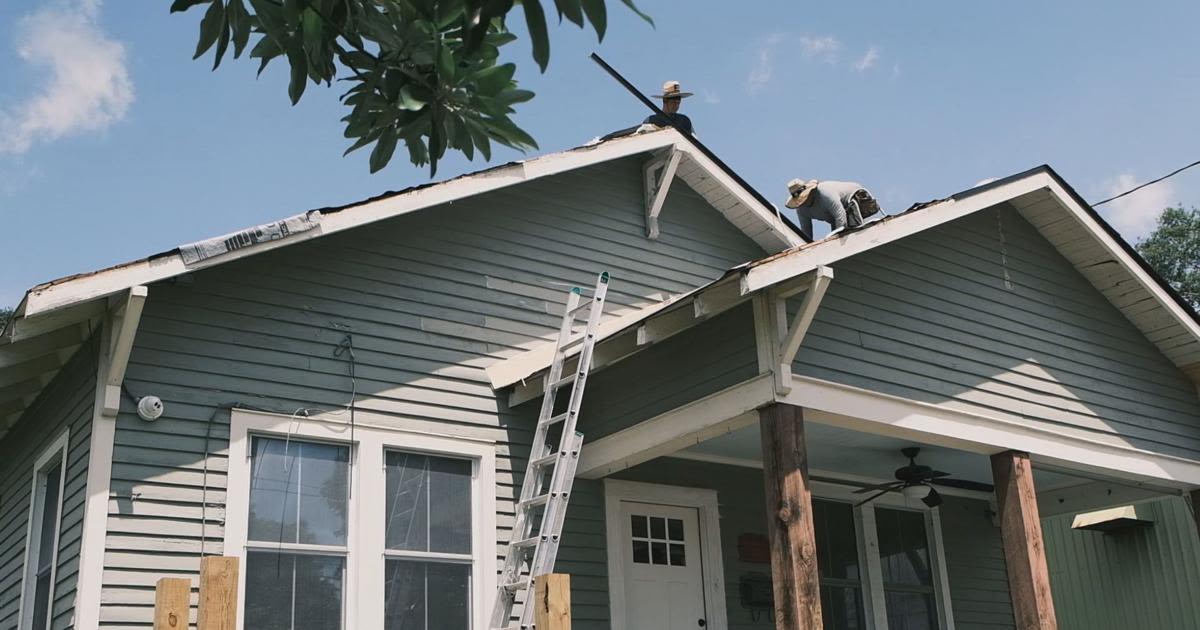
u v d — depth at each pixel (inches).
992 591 439.8
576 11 104.2
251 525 283.0
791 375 270.1
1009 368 330.3
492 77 126.3
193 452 278.8
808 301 266.7
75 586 260.8
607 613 329.4
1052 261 364.5
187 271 268.2
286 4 119.3
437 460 319.6
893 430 295.0
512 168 339.3
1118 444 349.4
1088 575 584.4
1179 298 366.6
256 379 294.2
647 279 381.4
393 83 126.8
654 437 302.0
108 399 267.1
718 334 289.6
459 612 308.8
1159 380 376.8
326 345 308.7
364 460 304.3
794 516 257.4
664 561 354.6
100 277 255.3
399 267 329.1
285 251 310.5
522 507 289.1
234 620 163.3
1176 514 549.0
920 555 425.7
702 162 390.9
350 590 292.2
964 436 305.6
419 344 324.8
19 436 347.3
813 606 250.2
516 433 333.4
